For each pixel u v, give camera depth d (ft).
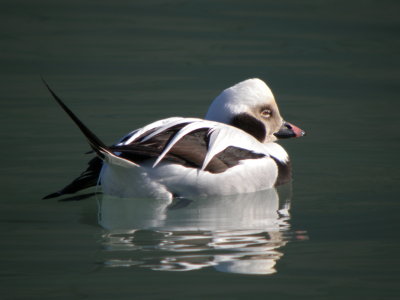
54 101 50.11
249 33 66.95
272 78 55.47
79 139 42.19
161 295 22.80
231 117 37.09
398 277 24.35
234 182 33.19
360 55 61.11
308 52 61.98
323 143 42.34
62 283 23.65
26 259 25.59
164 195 31.94
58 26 68.54
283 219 30.30
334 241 27.58
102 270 24.67
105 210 31.71
